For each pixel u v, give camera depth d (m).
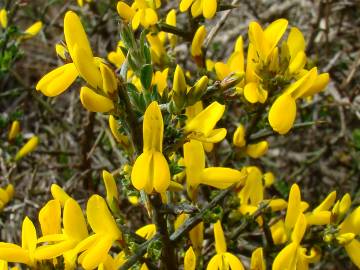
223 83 0.09
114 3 0.17
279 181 0.20
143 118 0.09
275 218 0.13
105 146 0.22
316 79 0.11
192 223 0.10
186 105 0.09
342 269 0.18
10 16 0.20
